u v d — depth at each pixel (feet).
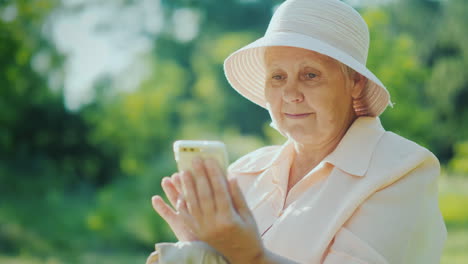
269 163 6.77
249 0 75.72
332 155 5.87
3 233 42.73
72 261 38.42
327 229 5.40
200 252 4.60
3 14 44.39
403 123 32.53
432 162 5.67
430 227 5.52
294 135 5.92
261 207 6.26
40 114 55.88
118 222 45.73
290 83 5.80
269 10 75.56
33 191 52.85
